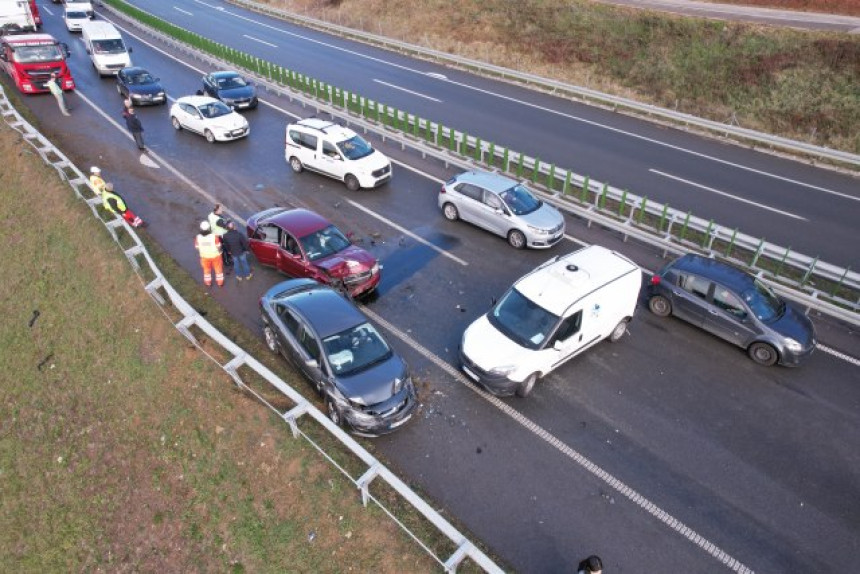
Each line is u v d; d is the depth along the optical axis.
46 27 35.53
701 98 25.52
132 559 9.86
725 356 11.70
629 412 10.26
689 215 14.71
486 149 19.67
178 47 31.88
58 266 14.88
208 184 17.89
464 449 9.48
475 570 7.84
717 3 31.59
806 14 28.56
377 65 30.56
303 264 12.73
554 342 10.38
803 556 8.01
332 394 9.52
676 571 7.80
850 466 9.33
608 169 19.34
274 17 41.78
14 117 21.47
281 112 24.11
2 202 17.83
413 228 15.95
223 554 9.15
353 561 8.23
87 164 18.58
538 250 15.05
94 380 12.32
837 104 22.78
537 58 30.84
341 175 17.81
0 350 14.16
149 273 13.41
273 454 9.62
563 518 8.42
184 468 10.27
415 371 11.05
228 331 11.84
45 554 10.65
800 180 18.91
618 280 11.19
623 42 29.38
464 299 13.17
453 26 35.31
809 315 12.93
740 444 9.68
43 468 11.73
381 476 8.64
